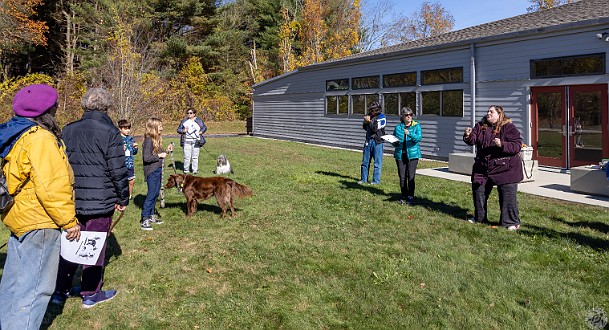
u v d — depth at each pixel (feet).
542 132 40.47
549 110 39.75
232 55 138.82
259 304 13.29
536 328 11.72
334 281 14.84
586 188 28.12
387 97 57.57
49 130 10.44
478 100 45.39
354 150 61.57
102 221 12.71
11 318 9.76
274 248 18.34
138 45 101.40
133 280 15.17
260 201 27.22
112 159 12.43
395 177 36.78
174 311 12.96
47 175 9.80
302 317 12.46
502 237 19.33
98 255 12.26
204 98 122.21
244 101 134.00
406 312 12.70
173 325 12.19
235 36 135.23
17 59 114.93
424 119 52.06
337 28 132.26
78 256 11.98
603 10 37.91
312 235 20.10
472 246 18.26
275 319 12.43
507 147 20.07
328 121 69.31
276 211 24.68
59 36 120.26
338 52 129.29
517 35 40.52
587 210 24.03
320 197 28.37
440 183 33.50
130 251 18.07
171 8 120.37
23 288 9.87
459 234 20.06
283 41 128.57
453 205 25.91
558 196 27.73
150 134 20.98
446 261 16.57
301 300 13.50
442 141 49.90
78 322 12.32
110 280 15.10
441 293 13.84
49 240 10.17
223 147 64.95
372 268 15.98
